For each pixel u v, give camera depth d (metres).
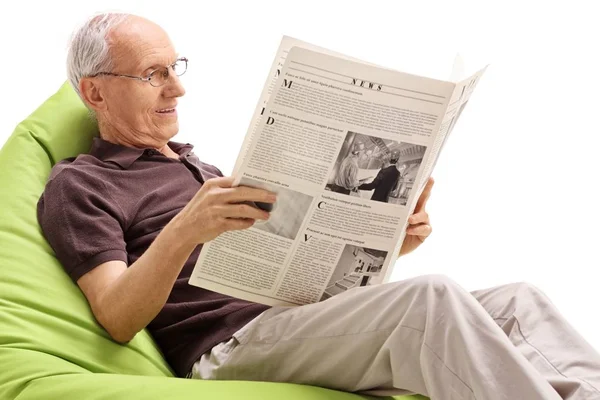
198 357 2.09
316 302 2.04
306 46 1.89
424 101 1.86
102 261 2.09
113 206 2.19
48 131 2.48
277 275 1.99
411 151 1.91
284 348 1.96
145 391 1.80
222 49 3.56
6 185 2.32
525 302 2.05
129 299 1.98
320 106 1.83
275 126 1.83
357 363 1.91
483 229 3.60
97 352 2.00
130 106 2.41
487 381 1.68
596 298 3.44
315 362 1.95
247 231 1.92
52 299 2.06
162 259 1.95
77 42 2.43
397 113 1.87
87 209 2.15
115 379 1.84
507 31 3.67
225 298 2.15
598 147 3.59
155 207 2.28
